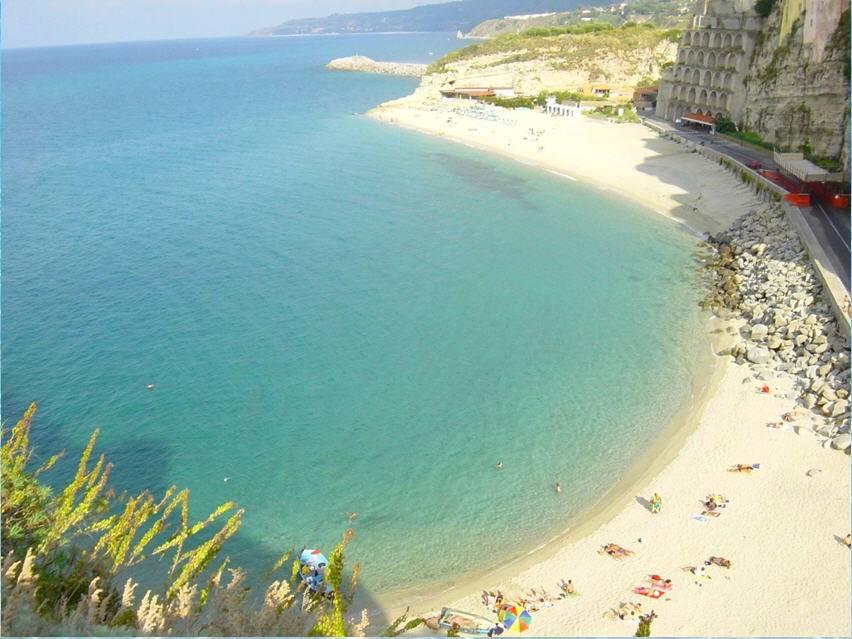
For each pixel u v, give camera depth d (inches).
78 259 3152.1
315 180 4495.6
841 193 2952.8
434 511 1550.2
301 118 7012.8
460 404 1940.2
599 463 1678.2
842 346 1899.6
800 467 1565.0
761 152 3959.2
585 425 1822.1
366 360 2196.1
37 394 2022.6
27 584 655.1
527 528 1489.9
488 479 1644.9
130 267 3051.2
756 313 2257.6
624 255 2970.0
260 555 1423.5
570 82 7165.4
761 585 1270.9
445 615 1251.8
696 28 4953.3
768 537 1382.9
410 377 2087.8
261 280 2869.1
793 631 1160.2
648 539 1418.6
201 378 2111.2
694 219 3336.6
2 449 779.4
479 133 5561.0
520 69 7253.9
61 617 663.1
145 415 1923.0
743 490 1520.7
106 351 2277.3
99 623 674.8
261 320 2495.1
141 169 5039.4
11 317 2534.5
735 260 2768.2
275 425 1872.5
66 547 798.5
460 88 7185.0
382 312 2534.5
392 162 4889.3
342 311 2549.2
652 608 1240.2
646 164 4242.1
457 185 4229.8
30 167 5201.8
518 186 4146.2
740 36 4495.6
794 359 1966.0
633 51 7283.5
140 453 1763.0
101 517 1149.7
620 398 1924.2
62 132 6786.4
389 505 1569.9
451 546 1450.5
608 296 2568.9
